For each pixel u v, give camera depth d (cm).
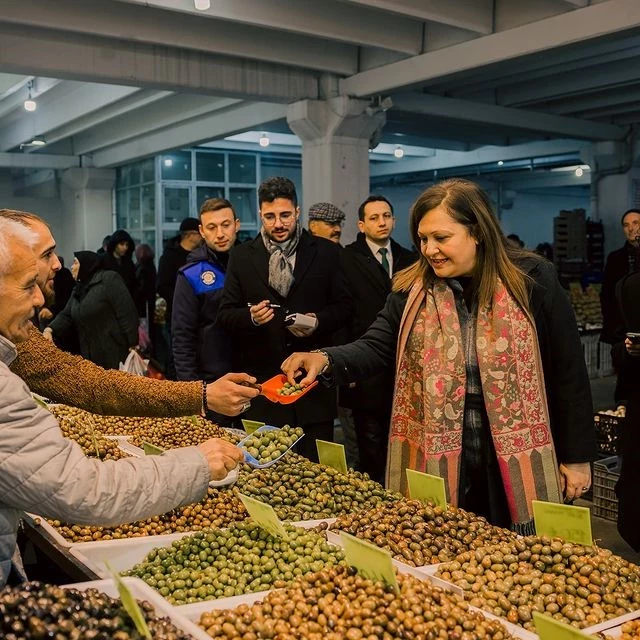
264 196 350
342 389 430
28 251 163
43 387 227
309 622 161
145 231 1545
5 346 164
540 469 227
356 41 682
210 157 1538
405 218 2147
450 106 930
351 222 852
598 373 935
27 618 138
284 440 262
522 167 1652
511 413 226
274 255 349
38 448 149
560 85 930
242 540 206
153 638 145
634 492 288
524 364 226
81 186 1611
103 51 714
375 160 1703
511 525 230
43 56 689
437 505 225
